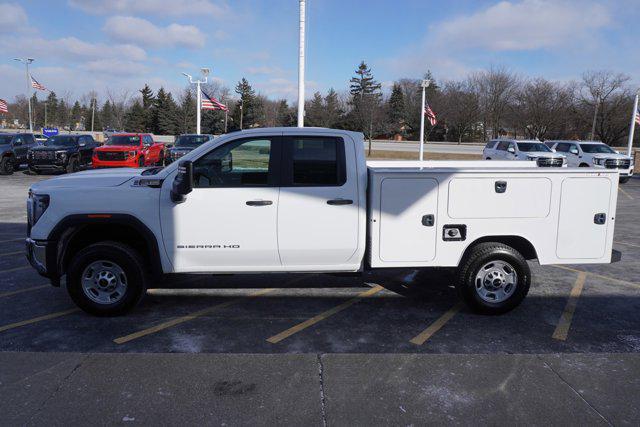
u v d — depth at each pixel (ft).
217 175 17.75
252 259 18.01
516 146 79.15
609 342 16.38
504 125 224.53
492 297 18.63
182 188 16.74
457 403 11.93
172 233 17.65
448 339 16.48
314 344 15.98
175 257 17.78
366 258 18.58
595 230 18.57
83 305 17.83
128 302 17.87
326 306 19.66
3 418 11.16
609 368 13.67
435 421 11.23
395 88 230.89
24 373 13.16
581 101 179.52
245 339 16.33
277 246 17.84
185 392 12.30
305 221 17.76
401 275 24.14
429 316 18.65
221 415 11.37
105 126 299.99
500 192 18.12
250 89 235.81
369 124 159.94
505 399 12.11
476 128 228.22
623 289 22.33
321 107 208.54
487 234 18.31
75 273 17.63
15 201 48.39
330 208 17.80
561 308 19.69
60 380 12.82
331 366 13.67
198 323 17.71
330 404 11.84
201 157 17.57
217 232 17.66
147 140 82.23
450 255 18.29
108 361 13.85
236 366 13.62
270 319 18.17
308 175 17.80
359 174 17.88
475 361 14.03
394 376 13.15
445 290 21.90
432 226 18.10
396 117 228.63
